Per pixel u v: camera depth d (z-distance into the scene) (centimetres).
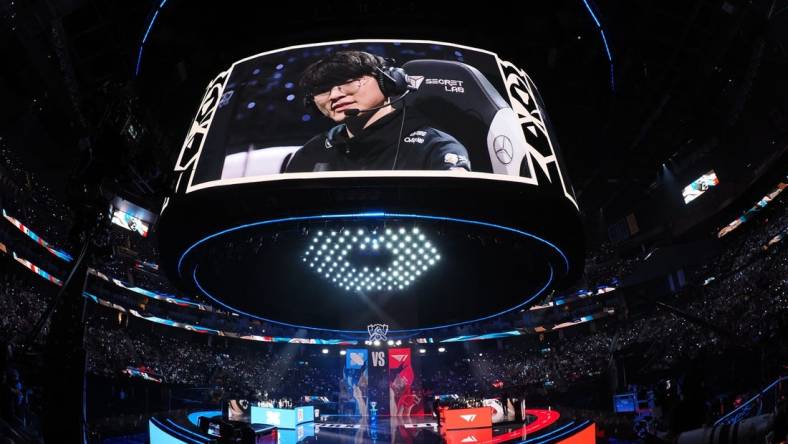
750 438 621
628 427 2138
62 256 3519
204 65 2778
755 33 3120
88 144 623
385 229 1719
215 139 1673
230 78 1817
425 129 1614
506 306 2522
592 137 3962
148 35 2567
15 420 672
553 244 1759
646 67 3419
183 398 3831
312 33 1825
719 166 3988
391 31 1816
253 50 1858
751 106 3519
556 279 2098
